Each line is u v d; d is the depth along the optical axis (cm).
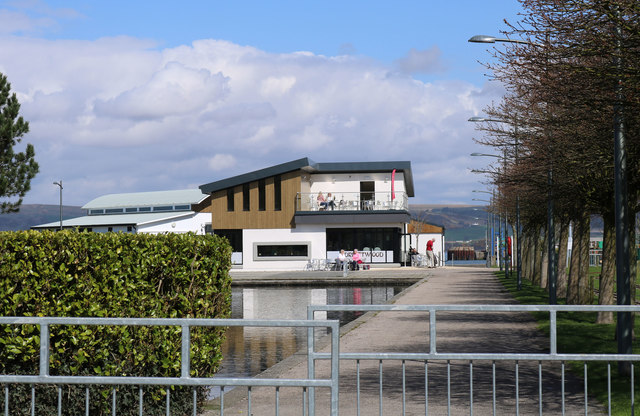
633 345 1327
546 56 948
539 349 1341
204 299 804
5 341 675
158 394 745
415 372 1109
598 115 1113
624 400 867
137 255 737
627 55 892
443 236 7619
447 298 2756
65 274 689
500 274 4909
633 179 1386
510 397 906
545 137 1480
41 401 697
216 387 1064
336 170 5969
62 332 684
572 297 2152
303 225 5906
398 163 5881
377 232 5919
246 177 5888
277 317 2303
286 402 894
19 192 3316
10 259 679
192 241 788
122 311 717
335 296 3253
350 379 1049
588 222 1973
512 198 3198
